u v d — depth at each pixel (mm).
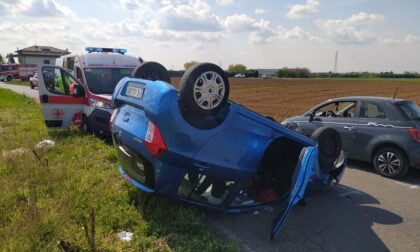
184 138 4379
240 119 4691
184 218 4645
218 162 4535
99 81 10297
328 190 6625
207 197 4848
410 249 4508
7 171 6320
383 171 7590
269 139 4879
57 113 9867
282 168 5637
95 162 7277
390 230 5016
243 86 58281
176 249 4062
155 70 5895
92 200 5047
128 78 5328
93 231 3854
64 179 5961
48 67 9719
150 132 4406
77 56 11047
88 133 10023
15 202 5047
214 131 4523
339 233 4887
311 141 5281
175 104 4367
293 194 4547
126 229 4512
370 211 5672
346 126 8094
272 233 4457
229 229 4836
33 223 4180
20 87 39188
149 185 4762
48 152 7793
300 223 5164
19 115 14617
